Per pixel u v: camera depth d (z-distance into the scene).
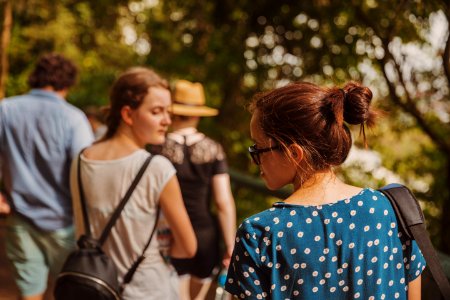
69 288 2.34
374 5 5.31
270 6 6.66
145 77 2.56
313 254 1.59
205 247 3.45
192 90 3.72
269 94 1.70
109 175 2.47
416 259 1.67
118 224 2.45
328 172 1.67
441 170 6.02
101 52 11.84
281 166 1.69
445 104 5.63
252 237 1.60
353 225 1.60
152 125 2.54
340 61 6.34
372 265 1.60
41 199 3.39
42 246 3.46
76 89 11.16
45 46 12.05
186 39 7.53
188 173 3.40
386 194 1.68
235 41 7.04
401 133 6.13
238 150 7.41
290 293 1.60
